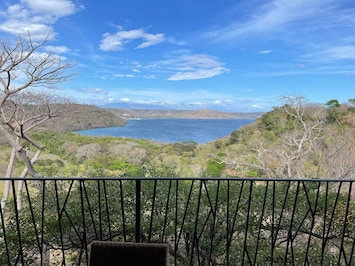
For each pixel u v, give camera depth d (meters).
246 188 4.59
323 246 2.60
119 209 4.22
